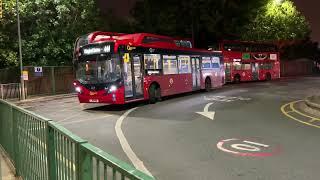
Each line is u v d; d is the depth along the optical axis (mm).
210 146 10305
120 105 21219
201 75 27547
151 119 15492
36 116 5816
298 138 11164
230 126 13430
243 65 41969
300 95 25688
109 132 12797
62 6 34062
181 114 16703
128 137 11836
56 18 35000
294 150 9688
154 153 9664
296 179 7309
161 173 7891
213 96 24812
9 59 32375
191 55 26125
